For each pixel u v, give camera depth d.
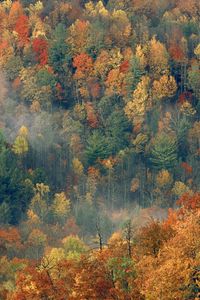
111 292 103.19
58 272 114.44
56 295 109.75
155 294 98.06
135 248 114.69
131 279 105.25
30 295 110.62
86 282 106.31
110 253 114.56
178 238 105.81
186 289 99.00
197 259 101.44
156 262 104.88
